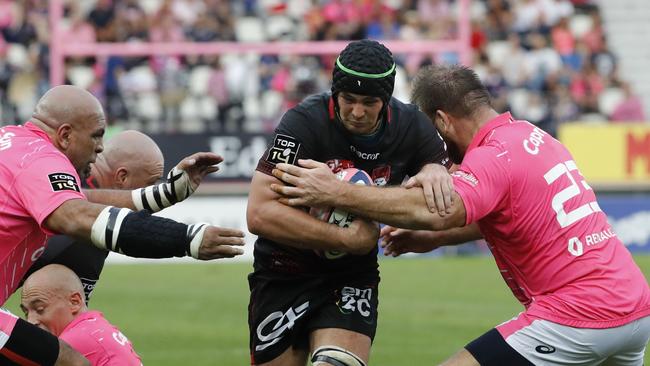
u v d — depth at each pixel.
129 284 52.84
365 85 19.30
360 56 19.33
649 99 79.12
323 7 70.62
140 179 23.45
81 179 21.69
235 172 61.41
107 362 20.80
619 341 19.14
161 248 17.64
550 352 19.09
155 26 69.50
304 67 67.12
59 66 63.41
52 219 17.86
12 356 18.91
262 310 22.33
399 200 19.00
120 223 17.58
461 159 20.81
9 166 18.45
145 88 66.44
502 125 20.02
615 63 75.94
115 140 23.66
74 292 21.23
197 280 54.44
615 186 63.41
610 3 82.75
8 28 71.00
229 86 66.19
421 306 46.09
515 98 71.88
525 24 76.50
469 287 51.81
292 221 20.19
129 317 43.16
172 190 20.77
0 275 19.17
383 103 19.78
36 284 21.06
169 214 61.12
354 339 21.20
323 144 20.83
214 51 63.53
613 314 18.97
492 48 75.75
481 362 19.19
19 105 65.62
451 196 18.86
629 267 19.59
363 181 20.34
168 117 64.31
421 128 21.27
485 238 20.42
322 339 21.17
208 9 70.50
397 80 64.19
